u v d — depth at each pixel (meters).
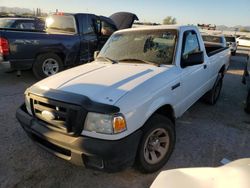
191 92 4.09
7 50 6.37
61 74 3.37
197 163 3.41
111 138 2.48
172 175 2.04
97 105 2.51
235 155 3.67
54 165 3.26
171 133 3.23
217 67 5.51
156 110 3.05
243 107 5.91
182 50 3.75
